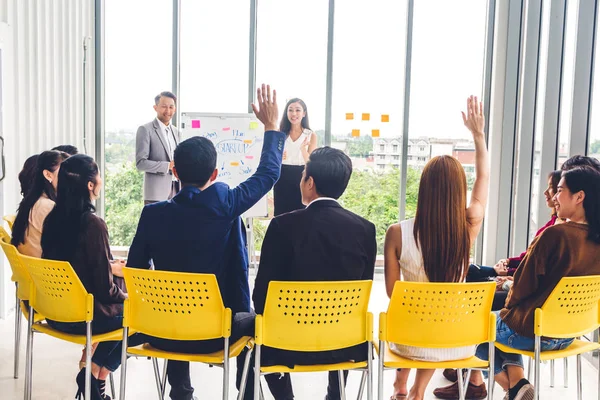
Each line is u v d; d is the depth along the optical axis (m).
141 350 2.73
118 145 6.60
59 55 5.81
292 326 2.54
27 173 3.92
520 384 2.80
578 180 2.71
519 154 5.77
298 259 2.59
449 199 2.74
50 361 4.03
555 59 4.81
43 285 2.90
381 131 6.59
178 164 2.73
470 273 3.63
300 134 5.65
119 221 6.67
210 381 3.79
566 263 2.70
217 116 5.78
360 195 6.68
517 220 5.82
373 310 5.37
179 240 2.72
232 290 2.86
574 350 2.86
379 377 2.64
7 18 4.88
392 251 2.88
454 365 2.68
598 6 4.15
